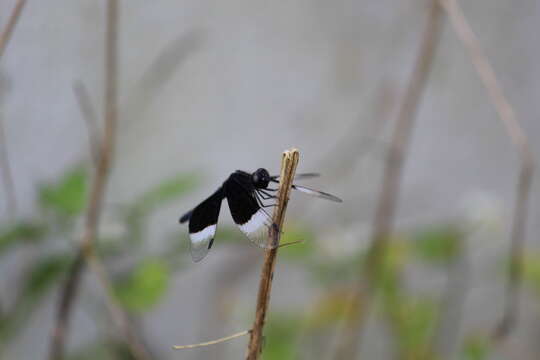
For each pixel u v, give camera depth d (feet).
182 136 2.50
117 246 2.19
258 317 1.86
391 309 2.41
